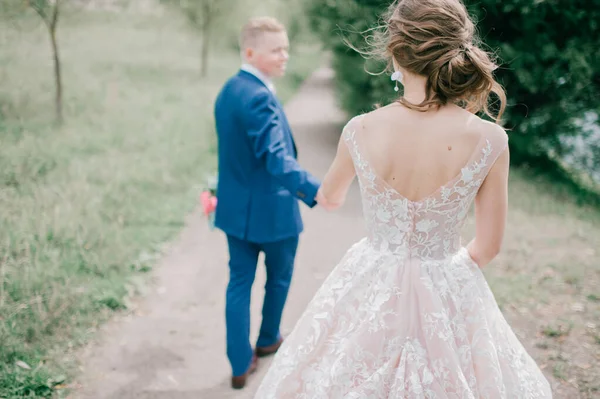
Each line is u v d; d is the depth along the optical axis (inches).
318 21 389.7
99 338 130.5
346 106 421.4
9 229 167.0
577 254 178.5
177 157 283.4
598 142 300.7
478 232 66.7
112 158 268.1
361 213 234.4
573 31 278.8
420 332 64.4
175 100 464.4
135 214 208.4
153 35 947.3
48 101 368.8
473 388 63.7
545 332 128.6
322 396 64.7
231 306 110.2
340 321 69.2
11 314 125.0
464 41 61.3
